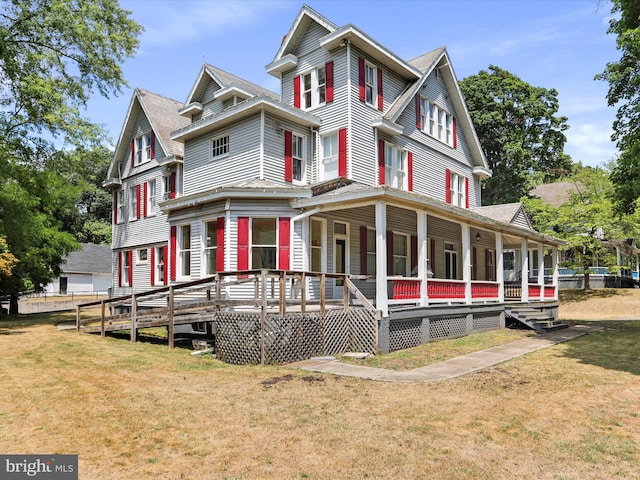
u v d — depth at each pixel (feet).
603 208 95.20
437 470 14.93
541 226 104.58
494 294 54.80
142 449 16.53
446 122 70.44
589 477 14.55
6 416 19.84
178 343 42.88
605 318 74.59
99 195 163.94
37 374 27.71
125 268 77.00
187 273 52.34
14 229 57.82
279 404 21.86
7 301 103.04
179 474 14.61
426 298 42.04
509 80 122.42
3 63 53.62
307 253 45.60
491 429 18.61
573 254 113.09
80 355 34.14
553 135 129.59
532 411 21.04
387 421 19.47
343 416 20.08
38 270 76.89
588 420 19.89
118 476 14.42
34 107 53.83
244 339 32.94
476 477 14.47
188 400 22.54
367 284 53.52
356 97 52.03
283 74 58.75
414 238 61.62
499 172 120.78
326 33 54.29
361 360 33.55
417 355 35.78
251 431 18.29
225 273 35.35
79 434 17.89
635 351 38.22
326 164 53.11
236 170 51.49
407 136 59.57
